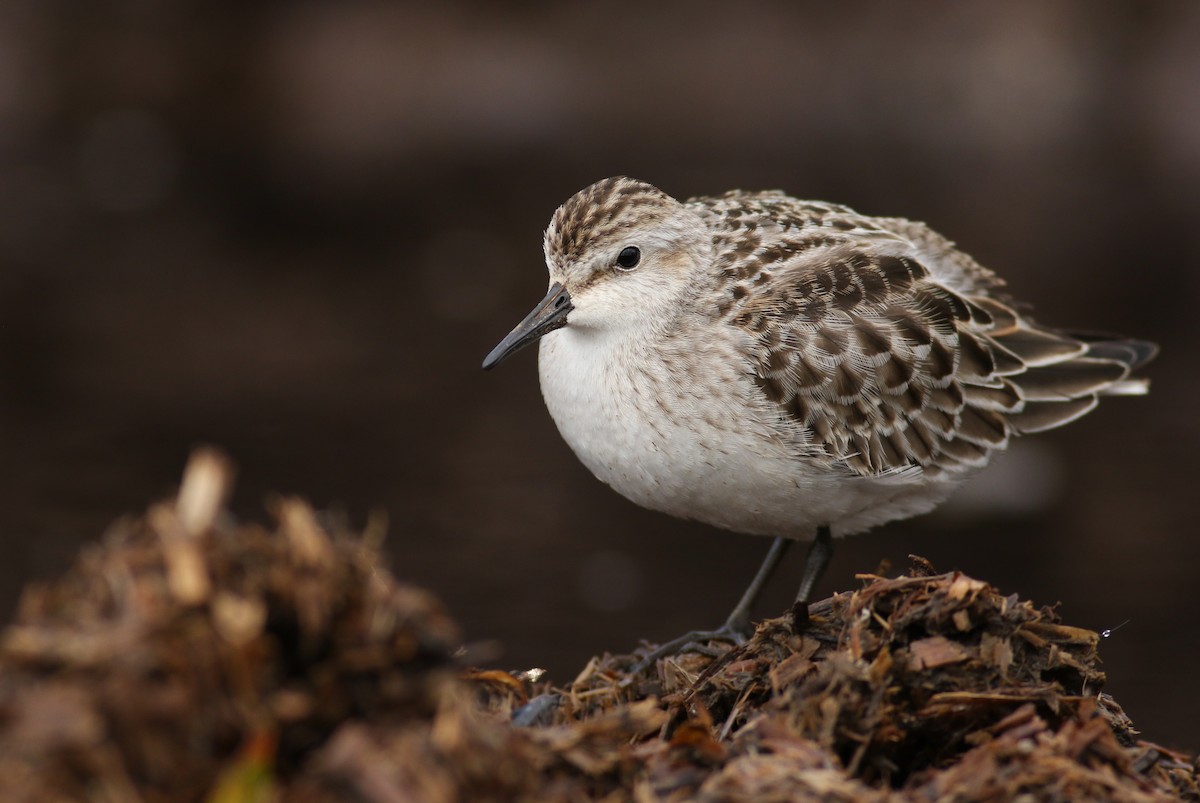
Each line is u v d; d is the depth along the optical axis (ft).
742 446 27.76
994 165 86.69
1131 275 66.49
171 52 96.22
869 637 19.67
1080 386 31.07
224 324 63.98
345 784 14.14
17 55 93.20
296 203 81.92
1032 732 18.44
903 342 29.01
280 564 15.12
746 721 20.63
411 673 15.39
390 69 95.14
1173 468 49.52
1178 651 37.11
